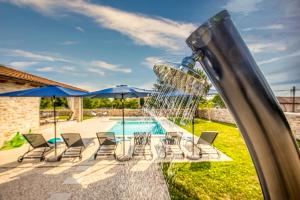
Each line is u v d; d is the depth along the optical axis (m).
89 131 15.31
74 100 22.09
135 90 8.21
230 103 0.92
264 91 0.87
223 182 5.54
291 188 0.88
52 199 4.79
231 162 7.19
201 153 7.75
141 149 8.18
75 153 8.58
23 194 5.04
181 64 1.00
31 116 13.74
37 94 7.42
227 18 0.87
